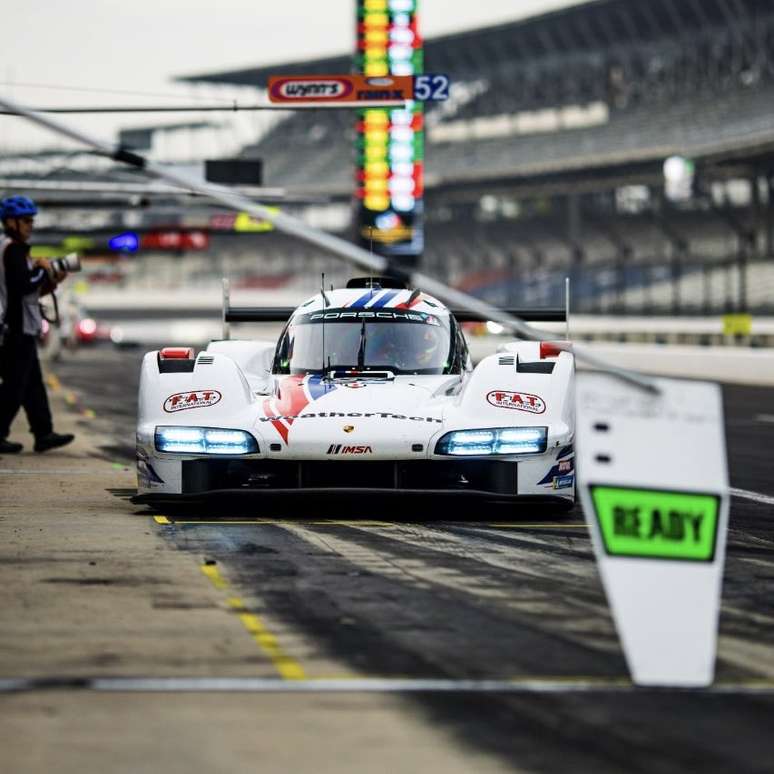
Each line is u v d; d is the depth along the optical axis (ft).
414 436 67.10
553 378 70.59
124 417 139.64
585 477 36.91
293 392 70.69
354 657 40.19
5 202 96.37
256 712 34.71
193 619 44.91
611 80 632.79
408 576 53.01
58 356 285.23
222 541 61.11
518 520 69.36
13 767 30.42
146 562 55.42
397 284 84.58
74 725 33.50
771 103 536.42
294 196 191.42
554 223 644.27
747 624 45.44
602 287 585.63
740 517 73.51
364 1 164.04
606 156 547.49
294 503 74.23
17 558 56.03
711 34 582.35
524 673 38.60
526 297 611.06
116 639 42.04
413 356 74.64
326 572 53.62
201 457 67.67
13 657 39.73
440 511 71.97
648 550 37.32
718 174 515.50
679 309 503.20
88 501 75.05
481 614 46.19
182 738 32.58
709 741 32.76
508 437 67.72
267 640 42.09
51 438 100.94
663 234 590.14
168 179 41.22
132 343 367.45
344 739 32.60
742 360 239.71
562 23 645.51
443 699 35.99
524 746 32.19
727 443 119.24
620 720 34.35
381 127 168.55
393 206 169.48
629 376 37.11
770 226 533.55
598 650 41.32
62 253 311.27
